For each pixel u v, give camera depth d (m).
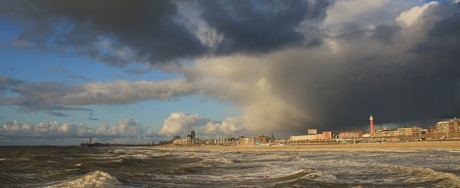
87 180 29.09
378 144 154.75
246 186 28.69
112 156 93.94
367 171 39.22
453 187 25.83
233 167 49.31
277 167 48.69
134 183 30.41
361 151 120.62
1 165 51.75
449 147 123.12
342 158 72.44
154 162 62.97
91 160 67.25
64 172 39.25
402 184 28.38
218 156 98.50
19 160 67.31
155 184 30.11
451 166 44.44
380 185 28.05
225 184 30.36
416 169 36.66
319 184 28.91
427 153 86.19
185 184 30.39
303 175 35.06
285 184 29.38
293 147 194.00
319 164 53.34
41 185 29.19
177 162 64.06
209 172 41.69
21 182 31.08
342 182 29.97
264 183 30.64
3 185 28.97
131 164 55.62
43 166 50.00
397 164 49.25
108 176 31.20
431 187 26.25
